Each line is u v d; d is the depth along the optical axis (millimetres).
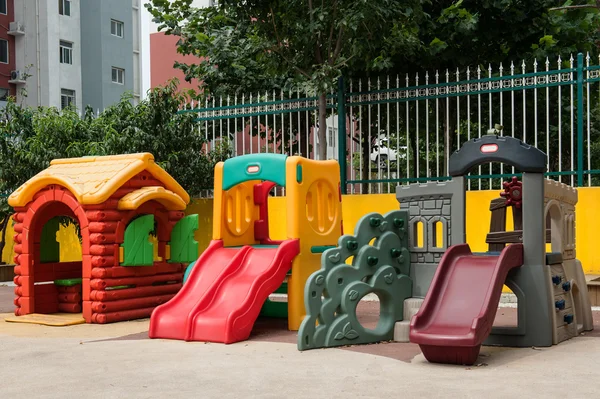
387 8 12203
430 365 6414
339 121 12734
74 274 10922
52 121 13234
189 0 16641
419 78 15211
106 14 34438
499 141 7684
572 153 11133
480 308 6641
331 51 13148
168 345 7691
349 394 5297
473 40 14828
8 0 32250
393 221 8266
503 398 5086
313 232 9078
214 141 13930
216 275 8773
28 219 10109
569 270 8250
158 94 13211
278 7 12891
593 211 11023
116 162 9984
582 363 6379
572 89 11086
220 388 5559
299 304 8797
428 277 8258
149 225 9680
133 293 9820
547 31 15219
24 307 10094
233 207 9766
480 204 11602
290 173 8867
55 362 6770
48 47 32281
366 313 9977
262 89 15820
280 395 5301
